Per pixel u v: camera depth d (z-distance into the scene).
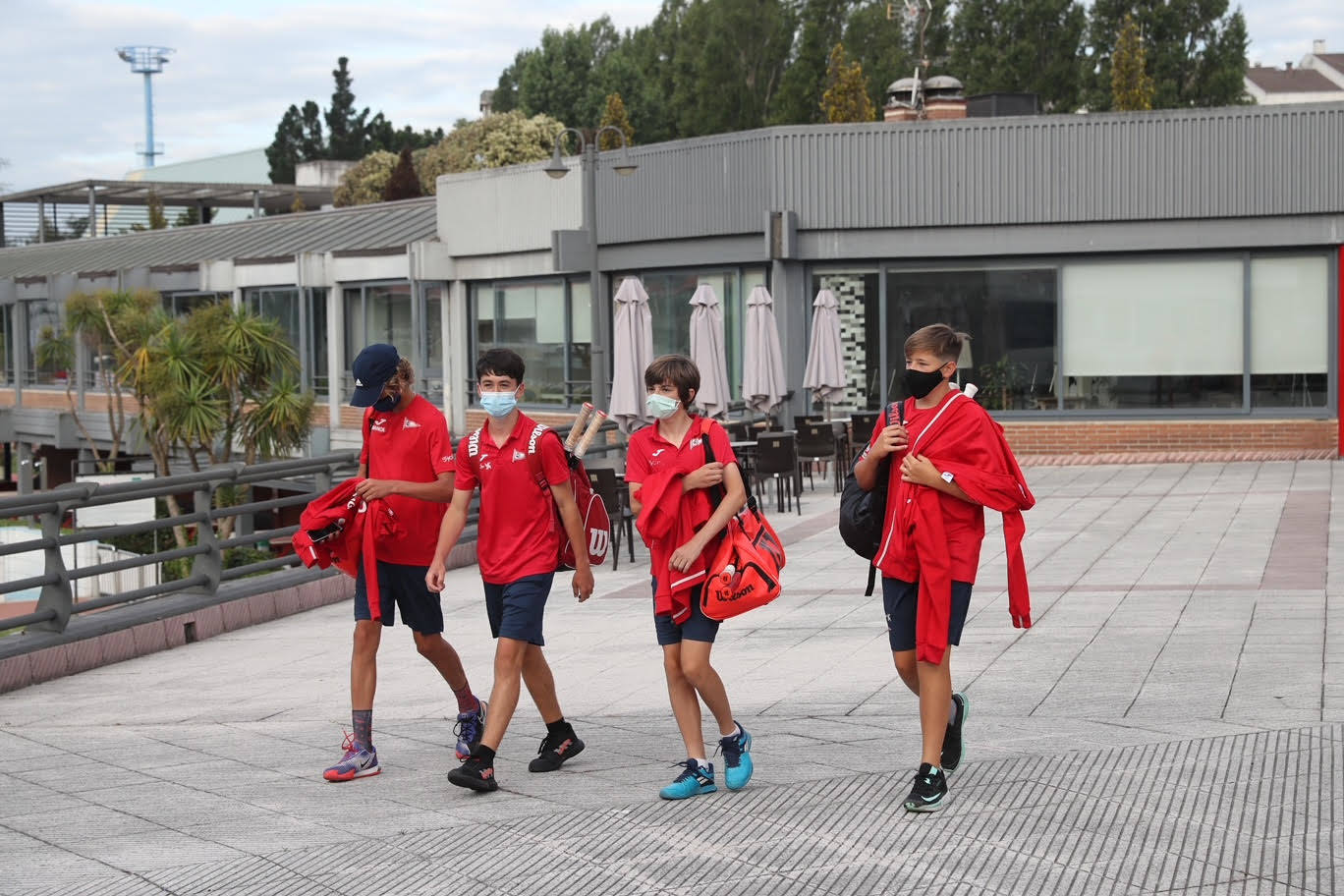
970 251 21.88
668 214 23.97
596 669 8.73
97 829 5.61
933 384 5.32
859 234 22.14
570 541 6.12
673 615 5.64
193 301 37.59
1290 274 21.25
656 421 5.78
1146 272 21.66
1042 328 22.03
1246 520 14.30
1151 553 12.33
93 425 39.56
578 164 25.84
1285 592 10.00
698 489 5.62
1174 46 64.00
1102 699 7.10
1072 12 64.69
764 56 69.75
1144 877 4.50
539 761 6.26
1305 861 4.59
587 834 5.21
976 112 26.59
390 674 9.05
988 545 13.18
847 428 19.50
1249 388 21.39
